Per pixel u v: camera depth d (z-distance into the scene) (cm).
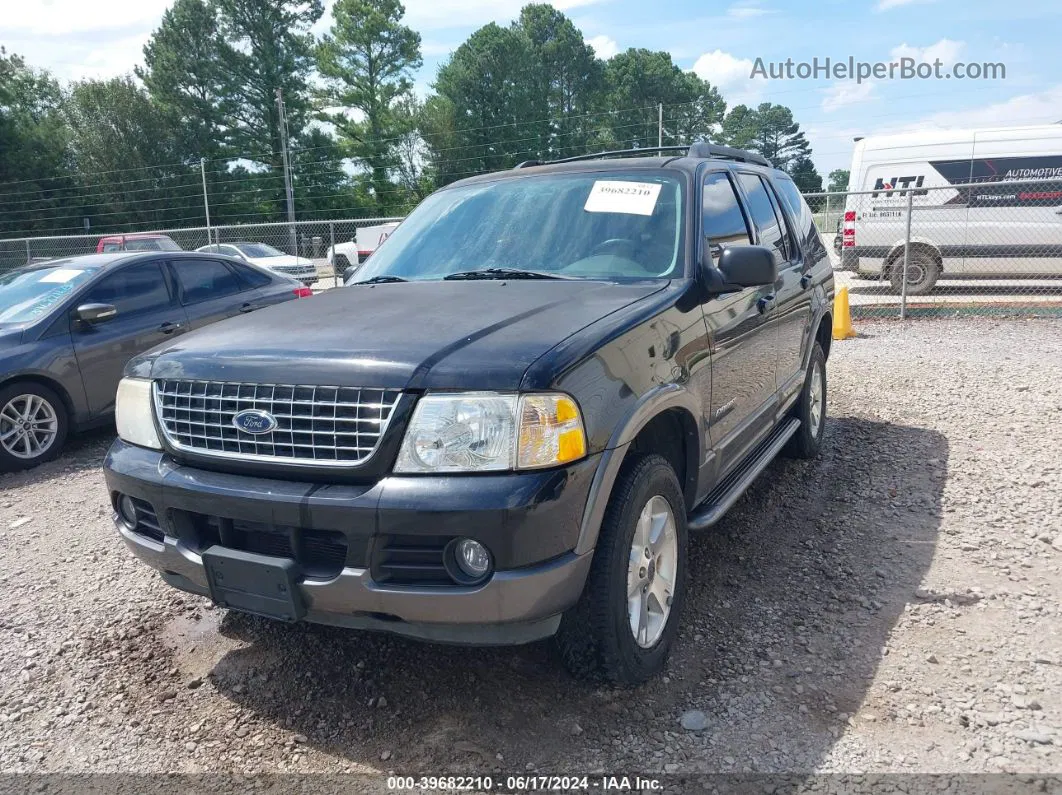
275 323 305
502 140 7556
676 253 347
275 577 256
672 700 289
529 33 8075
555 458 244
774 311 430
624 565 273
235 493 259
